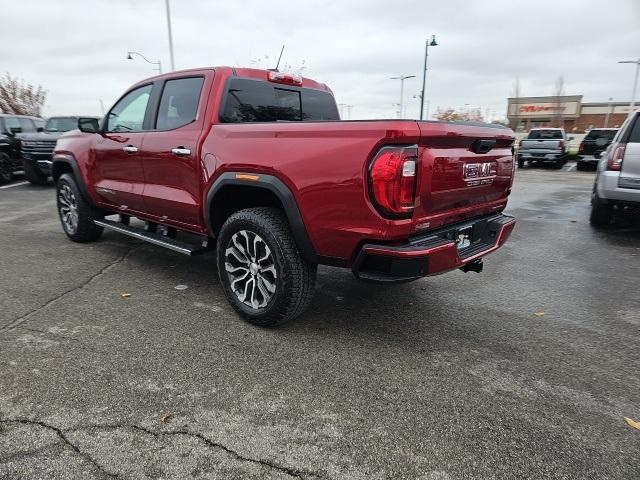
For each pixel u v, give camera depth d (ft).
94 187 16.65
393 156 8.37
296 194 9.58
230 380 8.88
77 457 6.78
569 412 8.14
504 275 15.72
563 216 27.12
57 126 43.91
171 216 13.60
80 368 9.16
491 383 8.99
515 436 7.48
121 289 13.60
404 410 8.08
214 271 15.43
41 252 17.42
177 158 12.57
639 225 24.27
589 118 176.96
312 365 9.50
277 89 13.67
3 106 100.99
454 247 9.34
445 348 10.36
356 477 6.56
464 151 9.97
